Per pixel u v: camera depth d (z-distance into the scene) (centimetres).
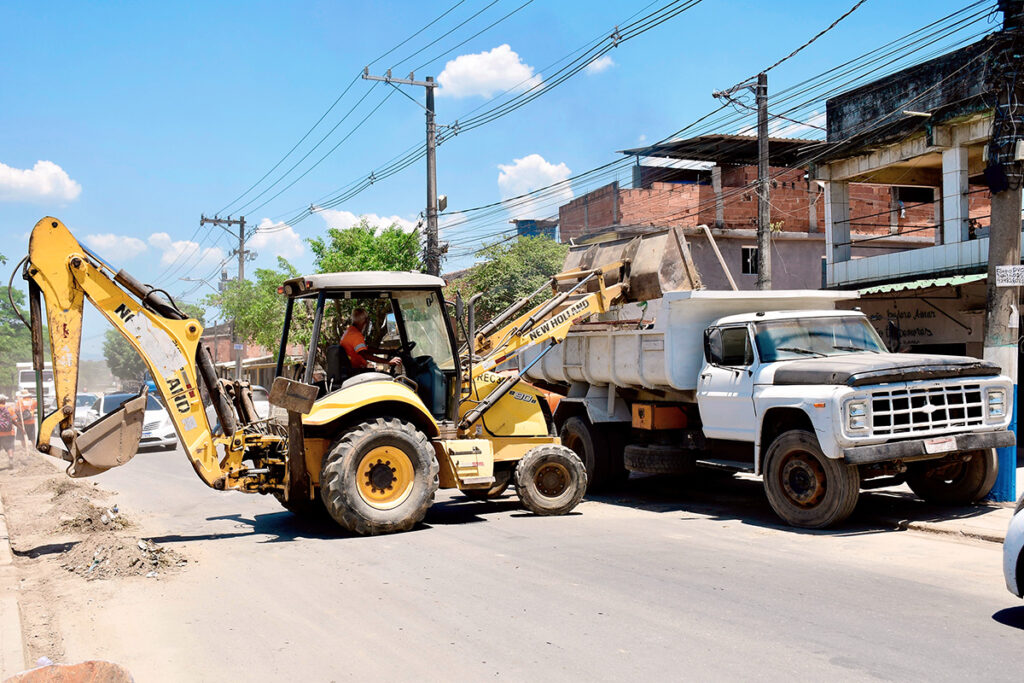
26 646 550
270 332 3928
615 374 1232
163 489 1395
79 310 875
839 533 886
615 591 647
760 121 2002
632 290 1229
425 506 927
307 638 554
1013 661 482
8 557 845
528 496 1031
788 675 464
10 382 6612
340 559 790
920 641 518
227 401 959
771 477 954
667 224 2870
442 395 1019
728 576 691
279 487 967
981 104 1606
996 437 917
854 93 2023
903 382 891
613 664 488
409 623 580
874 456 858
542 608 606
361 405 919
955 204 1730
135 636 569
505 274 2691
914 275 1803
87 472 877
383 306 995
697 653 504
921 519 927
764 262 2008
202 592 680
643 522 981
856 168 1984
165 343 917
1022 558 563
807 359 981
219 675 491
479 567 739
